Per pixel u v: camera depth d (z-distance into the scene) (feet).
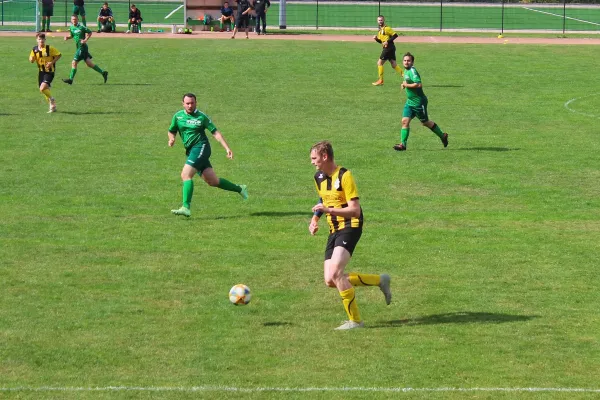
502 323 51.49
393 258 65.05
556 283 59.47
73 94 150.30
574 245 69.15
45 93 132.05
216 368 44.62
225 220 76.59
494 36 248.93
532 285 58.95
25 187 88.89
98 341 48.16
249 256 65.31
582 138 117.60
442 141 109.70
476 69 180.96
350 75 173.06
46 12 240.32
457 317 52.54
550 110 138.92
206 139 77.92
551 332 50.06
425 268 62.69
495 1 357.20
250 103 142.82
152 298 55.62
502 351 47.11
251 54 196.75
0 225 73.92
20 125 122.62
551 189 89.81
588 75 174.81
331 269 49.55
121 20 274.77
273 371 44.29
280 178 94.32
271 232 72.59
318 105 141.90
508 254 66.49
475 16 311.06
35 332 49.37
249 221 76.28
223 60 188.34
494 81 167.02
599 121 130.11
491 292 57.36
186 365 44.98
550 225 75.92
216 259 64.54
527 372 44.39
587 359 46.14
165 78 167.63
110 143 111.65
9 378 43.14
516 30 271.69
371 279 51.03
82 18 242.99
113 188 88.94
